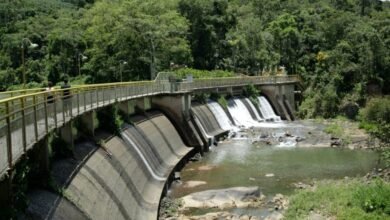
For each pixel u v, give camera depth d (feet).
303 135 223.92
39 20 460.14
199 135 189.26
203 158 178.60
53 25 435.94
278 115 310.45
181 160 159.22
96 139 108.99
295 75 358.64
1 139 51.85
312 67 387.34
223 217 109.50
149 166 131.34
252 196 124.06
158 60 293.84
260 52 387.34
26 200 64.13
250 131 232.94
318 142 211.82
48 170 76.02
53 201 72.13
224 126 233.96
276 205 119.03
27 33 413.18
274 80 319.88
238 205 119.14
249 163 170.71
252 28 388.57
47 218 66.59
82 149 98.94
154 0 333.21
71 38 352.69
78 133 104.58
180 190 133.08
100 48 287.48
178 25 309.83
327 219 101.96
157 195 117.19
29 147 62.85
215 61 364.58
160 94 184.55
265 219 107.86
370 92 314.76
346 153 191.42
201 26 356.79
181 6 356.18
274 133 228.22
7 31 447.42
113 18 293.23
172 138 172.04
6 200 56.13
